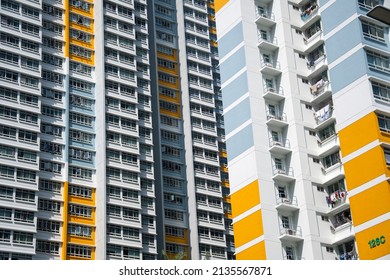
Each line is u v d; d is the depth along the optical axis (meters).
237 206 60.75
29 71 77.62
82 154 79.00
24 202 71.81
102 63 84.19
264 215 57.94
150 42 95.69
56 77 80.75
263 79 64.19
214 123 95.62
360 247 51.84
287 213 59.31
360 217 52.44
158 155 88.38
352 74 56.62
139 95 87.38
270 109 63.41
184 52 97.38
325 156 61.38
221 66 66.94
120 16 88.75
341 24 58.91
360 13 57.91
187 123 92.94
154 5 98.75
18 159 73.25
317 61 64.12
